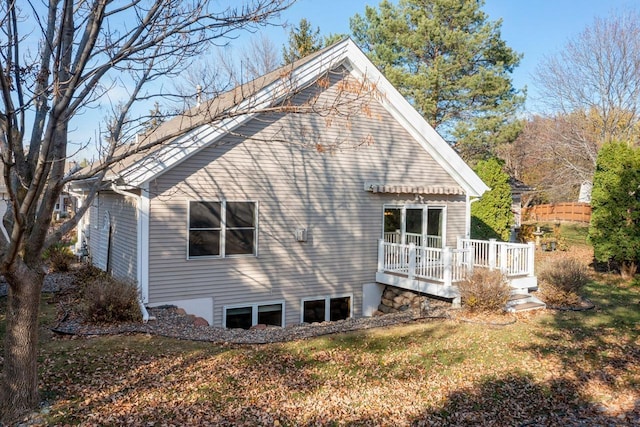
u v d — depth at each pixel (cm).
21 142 540
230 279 1177
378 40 2808
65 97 480
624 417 639
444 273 1212
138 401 616
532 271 1319
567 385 747
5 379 565
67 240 2392
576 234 2909
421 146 1489
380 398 681
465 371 793
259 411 614
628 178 1596
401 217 1462
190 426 561
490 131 2669
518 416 646
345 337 947
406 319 1097
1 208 1662
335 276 1341
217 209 1153
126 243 1215
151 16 564
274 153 1228
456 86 2589
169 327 941
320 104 1277
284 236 1253
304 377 738
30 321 561
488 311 1138
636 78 2636
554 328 1039
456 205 1571
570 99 2858
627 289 1505
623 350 903
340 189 1341
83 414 571
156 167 1048
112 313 944
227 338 908
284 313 1255
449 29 2616
